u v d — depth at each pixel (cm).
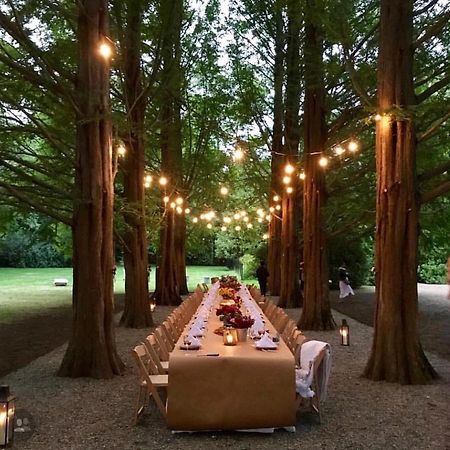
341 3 1041
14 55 1301
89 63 988
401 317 923
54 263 5372
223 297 1346
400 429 667
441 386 885
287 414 651
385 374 920
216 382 651
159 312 1962
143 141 1538
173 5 1429
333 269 3116
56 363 1077
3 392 596
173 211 2220
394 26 952
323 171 1588
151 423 692
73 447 604
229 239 4600
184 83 1991
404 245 930
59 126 1240
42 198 1148
